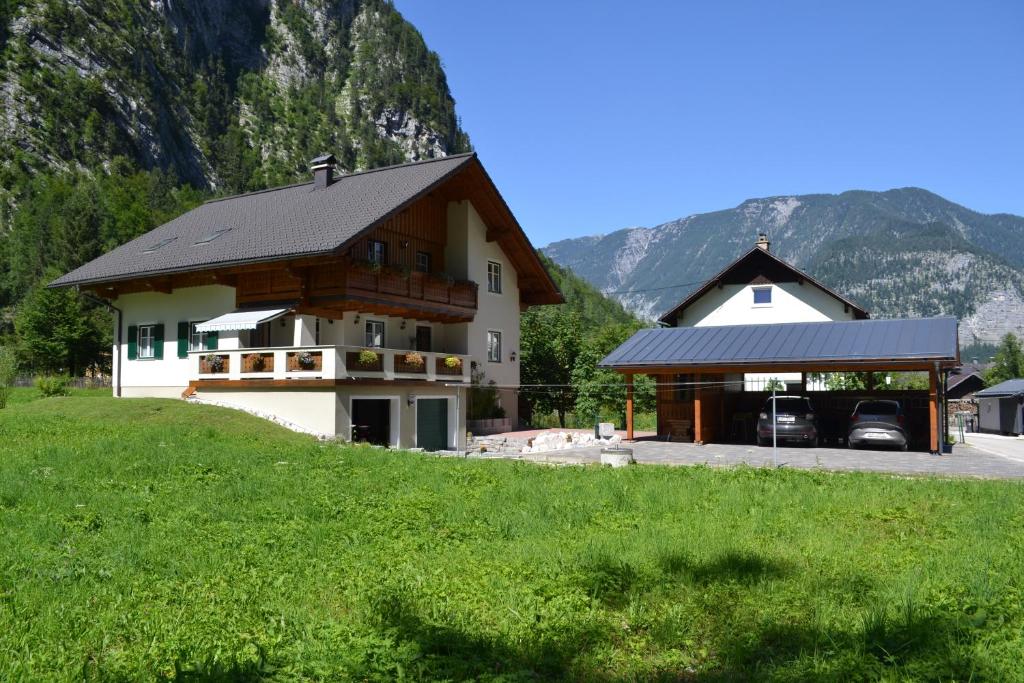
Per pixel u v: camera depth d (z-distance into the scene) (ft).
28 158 501.15
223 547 30.96
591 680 19.39
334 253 83.61
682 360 90.22
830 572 28.04
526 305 134.10
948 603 23.68
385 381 85.92
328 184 114.93
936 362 80.43
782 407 90.38
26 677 18.25
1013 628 22.13
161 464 51.16
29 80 546.26
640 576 27.48
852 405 97.60
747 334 94.94
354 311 97.66
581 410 140.36
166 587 25.48
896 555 30.40
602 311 478.18
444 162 108.58
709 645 21.77
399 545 31.68
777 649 21.58
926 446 92.07
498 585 26.23
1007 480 54.70
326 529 34.17
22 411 87.10
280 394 84.23
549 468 58.85
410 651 20.01
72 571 26.76
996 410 162.20
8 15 572.51
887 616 22.89
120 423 76.18
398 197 96.32
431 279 104.17
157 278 100.01
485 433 110.93
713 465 66.95
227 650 20.10
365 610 23.68
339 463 56.65
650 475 54.34
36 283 328.90
